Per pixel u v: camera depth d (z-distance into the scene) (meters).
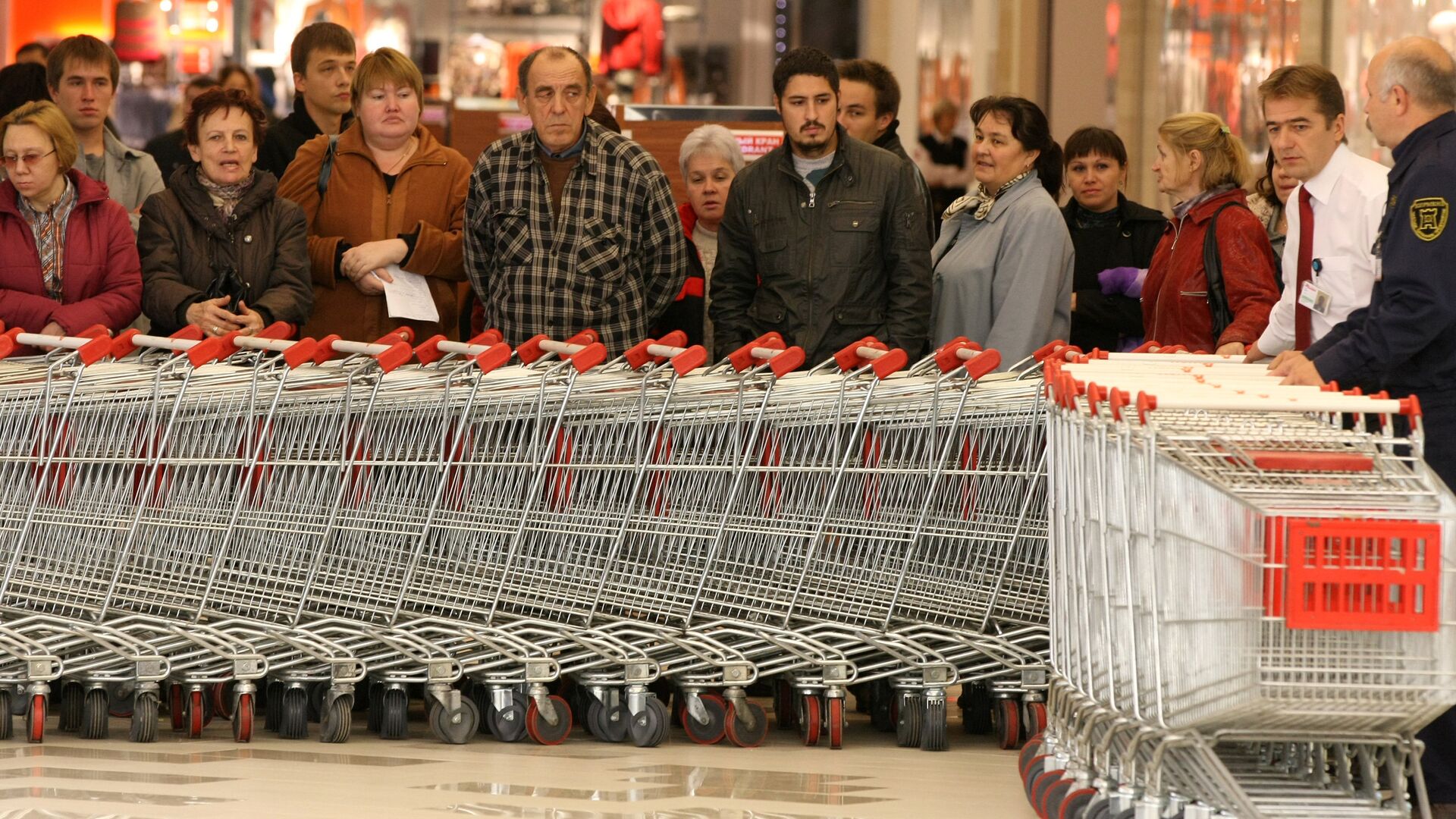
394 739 12.70
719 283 15.50
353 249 15.70
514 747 12.38
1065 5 25.86
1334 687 7.70
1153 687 8.48
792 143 15.20
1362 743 8.43
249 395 12.91
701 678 12.59
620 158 15.49
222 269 15.46
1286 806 8.55
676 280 15.77
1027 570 12.78
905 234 15.01
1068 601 9.99
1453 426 10.27
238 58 26.53
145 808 9.76
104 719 12.59
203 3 26.33
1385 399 8.59
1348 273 11.59
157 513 12.98
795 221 15.05
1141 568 8.52
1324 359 10.23
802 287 14.97
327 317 16.08
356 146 16.30
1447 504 7.81
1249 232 14.19
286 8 26.61
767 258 15.13
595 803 10.10
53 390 13.06
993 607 12.75
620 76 27.19
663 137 20.14
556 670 12.57
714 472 12.70
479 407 12.91
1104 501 8.93
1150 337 15.06
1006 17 26.27
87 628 12.66
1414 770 8.35
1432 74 10.10
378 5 26.80
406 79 16.14
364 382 12.91
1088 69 25.88
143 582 12.99
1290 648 7.71
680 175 20.17
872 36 27.14
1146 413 8.33
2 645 12.37
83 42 17.52
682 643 12.54
